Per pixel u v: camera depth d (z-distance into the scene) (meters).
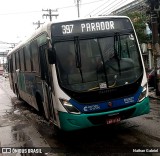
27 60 11.27
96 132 8.36
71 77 7.02
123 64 7.33
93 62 7.16
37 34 8.66
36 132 9.23
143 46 20.75
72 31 7.23
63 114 6.94
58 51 7.11
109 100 7.05
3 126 10.53
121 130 8.32
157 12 13.35
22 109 14.20
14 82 17.03
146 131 8.01
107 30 7.43
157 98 13.52
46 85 8.10
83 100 6.92
